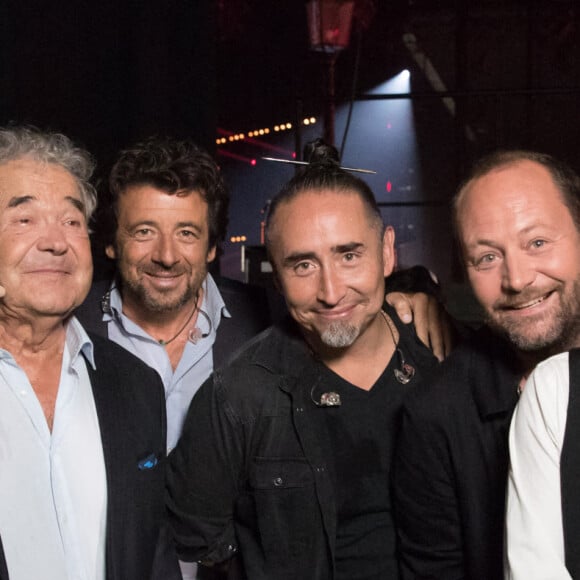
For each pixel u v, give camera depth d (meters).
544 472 1.30
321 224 1.61
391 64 8.59
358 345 1.72
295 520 1.70
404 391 1.76
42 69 3.59
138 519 1.56
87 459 1.54
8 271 1.44
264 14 8.65
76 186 1.55
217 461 1.73
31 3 3.53
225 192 2.23
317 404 1.72
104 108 3.89
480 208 1.50
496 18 8.30
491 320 1.55
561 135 8.31
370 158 8.77
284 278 1.68
